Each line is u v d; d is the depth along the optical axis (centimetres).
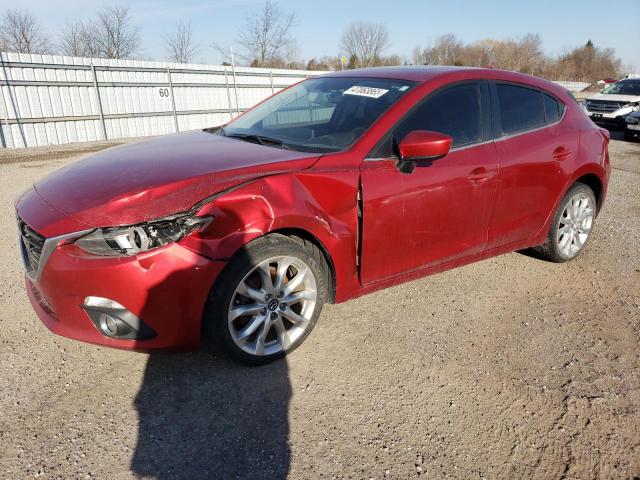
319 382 262
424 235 315
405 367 277
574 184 415
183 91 1966
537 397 257
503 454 219
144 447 214
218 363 274
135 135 1845
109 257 224
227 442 219
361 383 262
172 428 226
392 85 337
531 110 379
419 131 289
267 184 252
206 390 252
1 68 1444
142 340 238
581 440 229
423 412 242
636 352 302
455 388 261
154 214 228
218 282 242
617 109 1631
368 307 346
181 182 242
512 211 363
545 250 423
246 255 246
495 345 304
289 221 253
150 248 226
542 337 316
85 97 1661
